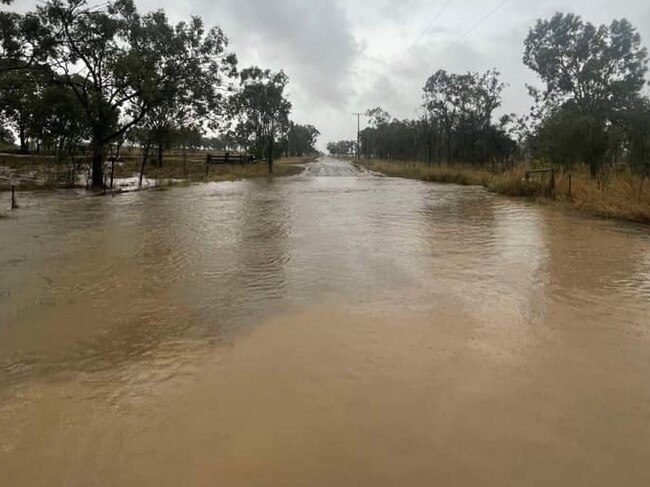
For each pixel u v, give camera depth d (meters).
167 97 24.97
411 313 5.16
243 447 2.87
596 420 3.15
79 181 25.52
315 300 5.63
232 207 15.29
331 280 6.47
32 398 3.47
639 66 25.53
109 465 2.73
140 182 24.45
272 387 3.58
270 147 41.59
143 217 12.88
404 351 4.20
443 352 4.18
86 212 14.01
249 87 39.91
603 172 18.02
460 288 6.09
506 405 3.32
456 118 41.22
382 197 19.11
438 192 21.81
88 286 6.30
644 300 5.64
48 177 25.44
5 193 20.19
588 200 13.97
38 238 9.74
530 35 28.52
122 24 23.41
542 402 3.37
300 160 94.62
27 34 21.61
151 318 5.10
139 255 8.12
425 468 2.68
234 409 3.29
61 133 23.86
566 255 8.01
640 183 13.16
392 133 69.38
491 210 14.41
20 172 29.03
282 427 3.07
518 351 4.21
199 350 4.27
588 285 6.25
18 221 12.18
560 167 20.36
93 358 4.12
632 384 3.63
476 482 2.57
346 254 8.07
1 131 28.70
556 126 22.83
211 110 27.06
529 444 2.89
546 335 4.57
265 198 18.56
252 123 41.44
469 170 32.16
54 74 22.73
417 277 6.60
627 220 12.05
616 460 2.75
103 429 3.08
